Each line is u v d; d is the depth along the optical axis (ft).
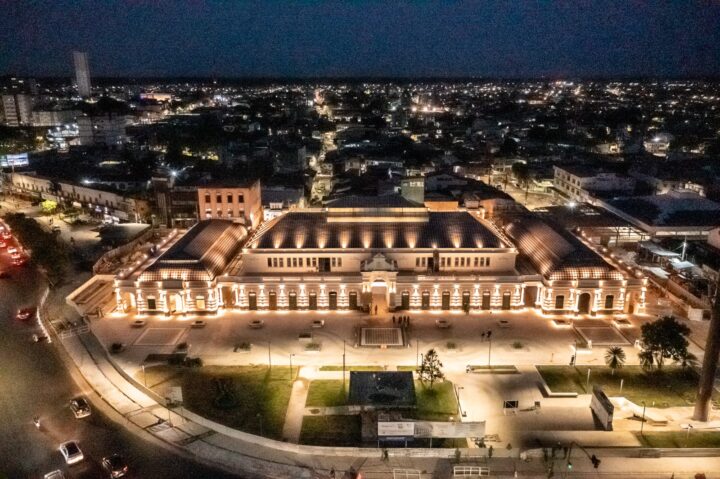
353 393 304.09
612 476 246.88
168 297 417.90
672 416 293.84
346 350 366.43
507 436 277.64
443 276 424.87
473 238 449.89
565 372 337.31
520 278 419.13
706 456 260.42
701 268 490.49
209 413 295.69
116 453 263.70
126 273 440.04
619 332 386.93
